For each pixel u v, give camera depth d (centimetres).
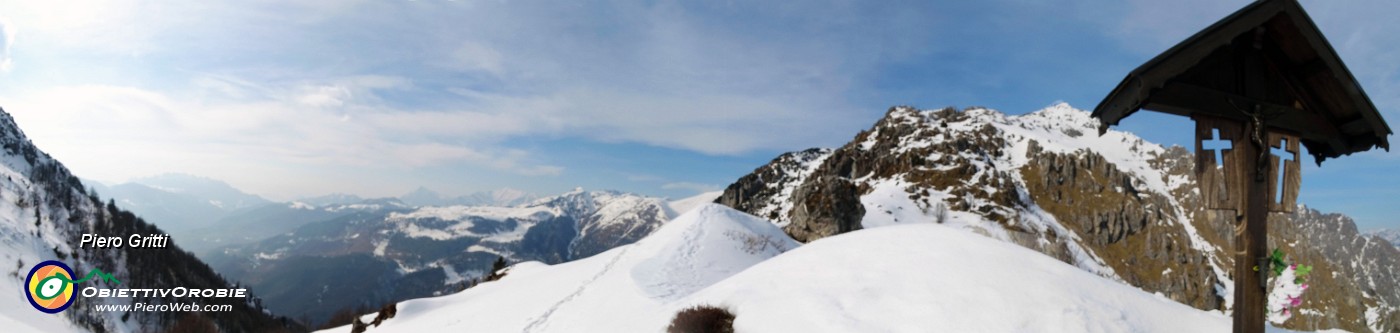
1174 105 796
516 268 6138
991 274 1192
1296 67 888
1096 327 1012
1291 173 913
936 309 1092
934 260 1298
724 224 4325
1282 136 927
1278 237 18638
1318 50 842
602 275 3550
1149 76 757
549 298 3275
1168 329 1027
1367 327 15675
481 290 5062
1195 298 17938
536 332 2427
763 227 4747
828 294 1218
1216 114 831
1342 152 977
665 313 1483
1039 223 19375
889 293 1181
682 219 4566
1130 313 1066
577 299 2936
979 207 19562
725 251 3888
